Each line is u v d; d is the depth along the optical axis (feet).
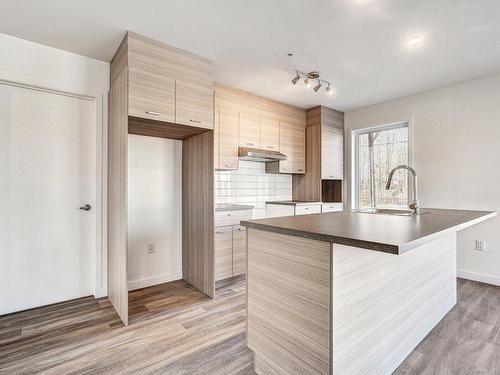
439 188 11.20
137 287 9.70
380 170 13.56
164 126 8.39
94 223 8.98
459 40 7.63
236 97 11.30
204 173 9.37
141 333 6.71
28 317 7.49
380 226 4.82
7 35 7.40
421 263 6.27
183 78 8.15
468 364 5.54
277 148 12.74
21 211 7.86
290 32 7.29
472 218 6.20
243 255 10.80
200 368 5.44
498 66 9.23
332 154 13.93
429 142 11.50
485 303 8.29
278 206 13.08
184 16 6.59
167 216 10.45
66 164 8.54
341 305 4.11
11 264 7.72
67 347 6.11
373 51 8.29
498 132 9.80
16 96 7.78
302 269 4.43
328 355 4.03
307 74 9.87
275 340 4.94
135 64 7.28
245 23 6.89
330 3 6.11
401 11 6.37
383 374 5.04
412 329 5.94
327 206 13.66
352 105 13.53
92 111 8.95
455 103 10.80
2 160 7.59
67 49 8.16
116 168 8.02
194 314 7.73
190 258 10.20
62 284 8.49
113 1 6.03
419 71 9.63
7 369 5.39
